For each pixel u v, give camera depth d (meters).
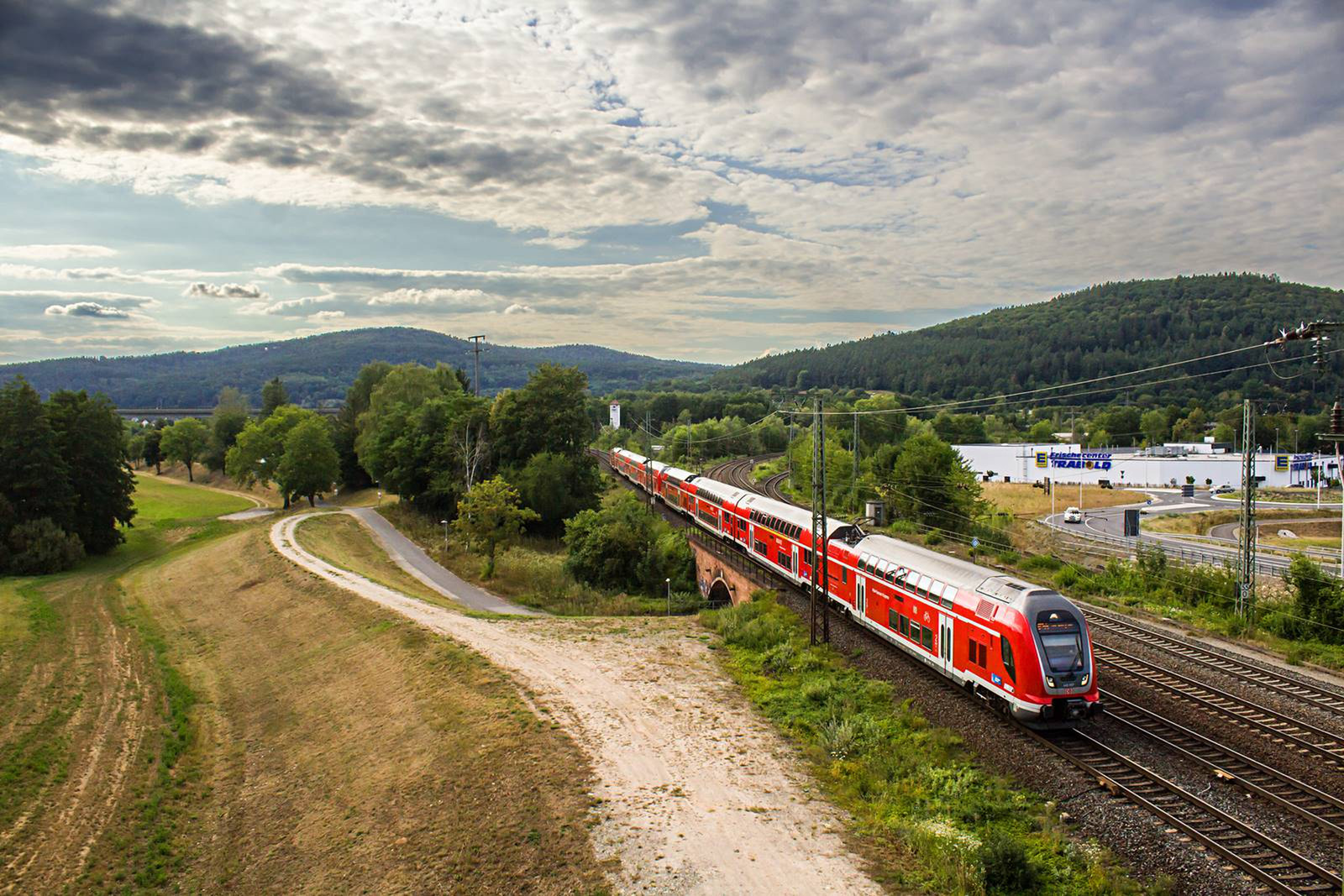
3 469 75.12
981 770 24.14
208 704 42.66
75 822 31.42
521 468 88.06
